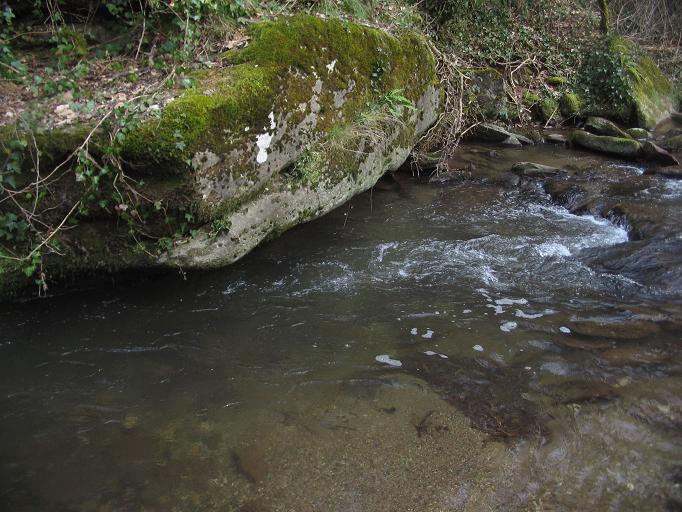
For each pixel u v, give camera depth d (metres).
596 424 3.15
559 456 2.95
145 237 4.10
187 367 3.63
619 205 6.04
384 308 4.28
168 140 3.71
